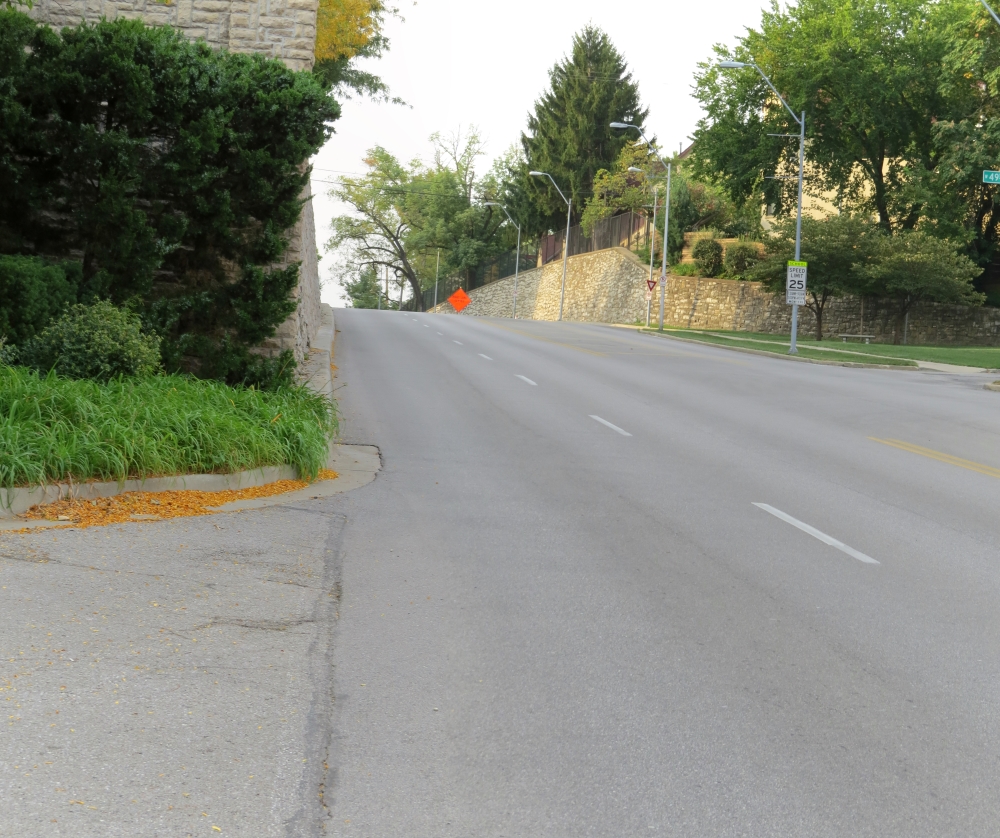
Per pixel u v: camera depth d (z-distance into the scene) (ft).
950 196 159.94
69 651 17.48
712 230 219.82
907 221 176.14
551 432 51.11
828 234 158.71
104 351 37.96
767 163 175.32
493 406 60.18
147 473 30.60
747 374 88.48
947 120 158.10
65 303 39.60
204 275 45.34
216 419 34.14
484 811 13.44
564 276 228.84
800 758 15.44
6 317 37.58
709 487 38.42
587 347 114.21
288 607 21.48
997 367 114.11
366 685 17.58
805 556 28.43
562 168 260.01
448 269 331.98
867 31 165.48
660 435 51.47
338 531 28.73
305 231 89.81
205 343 44.27
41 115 41.70
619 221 242.99
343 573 24.50
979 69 137.80
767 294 187.32
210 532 27.02
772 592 24.67
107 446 29.84
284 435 36.29
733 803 13.96
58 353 37.65
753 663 19.60
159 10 54.54
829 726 16.70
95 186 43.01
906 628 22.16
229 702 16.21
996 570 27.55
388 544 27.71
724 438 51.19
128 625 19.16
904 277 153.28
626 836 12.99
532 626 21.34
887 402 69.77
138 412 32.40
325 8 109.40
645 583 25.00
